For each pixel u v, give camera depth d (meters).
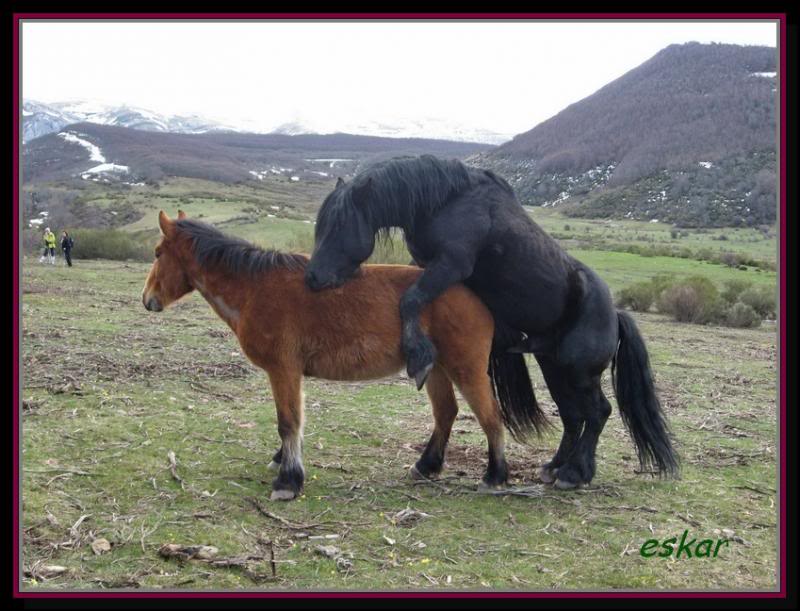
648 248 45.50
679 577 4.35
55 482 5.23
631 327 5.97
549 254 5.49
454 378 5.55
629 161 117.94
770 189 88.56
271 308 5.40
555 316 5.56
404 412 8.23
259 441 6.64
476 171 5.49
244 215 63.62
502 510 5.33
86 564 4.14
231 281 5.63
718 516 5.42
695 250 50.53
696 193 94.56
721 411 9.10
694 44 174.75
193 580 4.05
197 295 18.31
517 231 5.35
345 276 5.25
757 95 131.00
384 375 5.56
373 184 5.14
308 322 5.36
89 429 6.48
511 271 5.36
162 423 6.90
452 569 4.34
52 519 4.60
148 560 4.23
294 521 4.93
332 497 5.43
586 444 5.89
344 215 5.14
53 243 27.44
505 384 6.02
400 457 6.59
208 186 119.62
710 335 18.36
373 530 4.84
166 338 11.73
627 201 100.75
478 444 7.16
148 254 32.56
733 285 26.19
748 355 14.89
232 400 8.11
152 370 9.16
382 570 4.29
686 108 137.12
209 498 5.20
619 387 6.00
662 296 23.12
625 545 4.80
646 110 142.38
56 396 7.47
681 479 6.25
